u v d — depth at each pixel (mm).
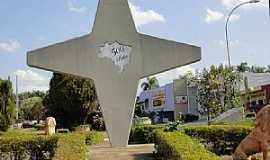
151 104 70062
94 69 16641
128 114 16594
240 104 40875
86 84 36938
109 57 16734
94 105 37281
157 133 15039
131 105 16609
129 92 16656
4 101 34844
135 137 23641
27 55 16516
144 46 16891
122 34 16891
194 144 10836
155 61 16812
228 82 40312
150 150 16422
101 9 16969
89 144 21656
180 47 16938
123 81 16672
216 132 15953
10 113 35188
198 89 43594
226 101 40000
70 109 36844
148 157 14625
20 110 98625
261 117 9930
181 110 59500
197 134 16125
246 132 15656
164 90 64625
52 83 37531
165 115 64438
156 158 14305
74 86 36688
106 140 26844
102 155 15234
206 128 16109
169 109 62750
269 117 9812
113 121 16531
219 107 40000
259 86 47375
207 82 40938
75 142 11883
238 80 42281
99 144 22906
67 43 16688
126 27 16938
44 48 16594
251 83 50938
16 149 13961
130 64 16781
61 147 11055
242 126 16062
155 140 15711
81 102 36688
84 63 16625
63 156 9680
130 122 16578
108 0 17047
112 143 16500
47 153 13961
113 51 16766
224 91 40250
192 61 16859
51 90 37500
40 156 14008
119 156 14930
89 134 21812
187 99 58750
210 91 40719
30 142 13984
